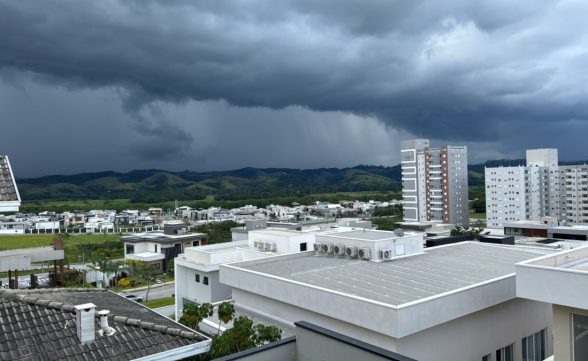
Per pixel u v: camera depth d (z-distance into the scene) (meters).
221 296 44.72
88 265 86.25
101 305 18.53
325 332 13.38
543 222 100.62
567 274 16.33
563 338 17.08
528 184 124.81
